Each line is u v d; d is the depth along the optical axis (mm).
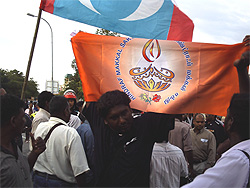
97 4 3855
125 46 2812
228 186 1224
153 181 2744
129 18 3869
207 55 2736
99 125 2104
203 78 2705
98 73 2750
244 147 1332
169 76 2736
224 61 2686
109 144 2006
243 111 1382
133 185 1956
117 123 1833
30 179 2000
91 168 3436
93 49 2797
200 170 4793
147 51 2803
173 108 2650
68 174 2744
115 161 1977
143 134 1994
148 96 2697
